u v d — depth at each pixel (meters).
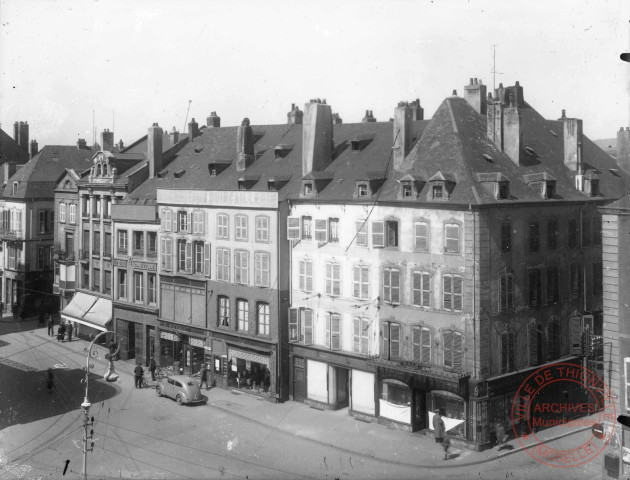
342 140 50.72
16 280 74.56
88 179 63.88
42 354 59.09
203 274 51.94
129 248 57.81
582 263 44.66
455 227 38.91
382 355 42.28
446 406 40.06
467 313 38.56
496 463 36.22
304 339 46.44
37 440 39.59
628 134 51.28
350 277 44.06
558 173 45.66
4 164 79.44
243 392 49.31
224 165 55.03
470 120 44.84
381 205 42.28
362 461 36.75
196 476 34.75
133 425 42.41
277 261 46.91
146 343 56.62
